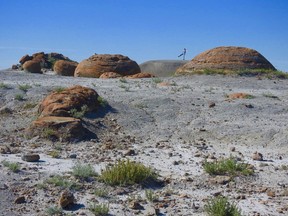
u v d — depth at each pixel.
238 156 11.76
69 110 14.70
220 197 7.79
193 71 29.62
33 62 38.44
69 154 11.17
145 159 11.09
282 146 12.96
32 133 13.05
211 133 14.33
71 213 7.11
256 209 7.63
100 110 15.84
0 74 25.86
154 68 50.22
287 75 28.33
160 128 14.85
